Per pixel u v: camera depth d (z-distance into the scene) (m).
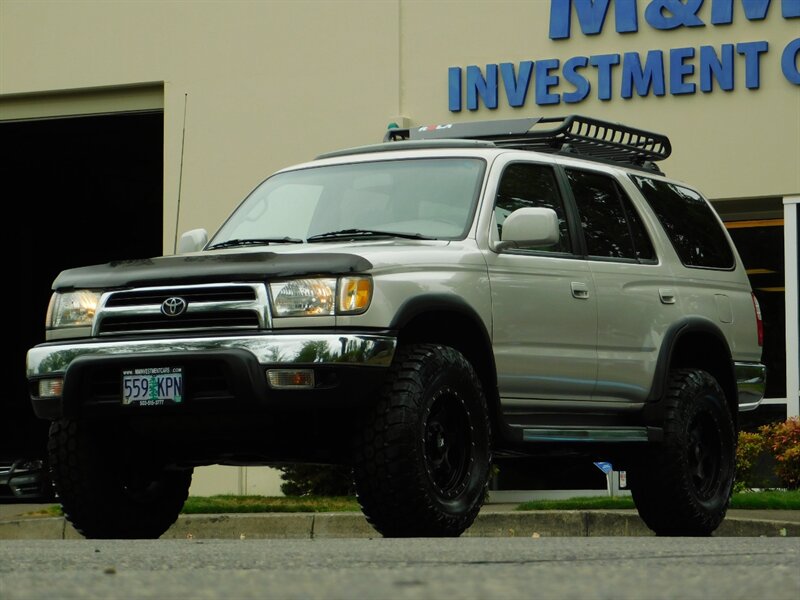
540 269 9.90
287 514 16.23
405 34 21.91
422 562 5.51
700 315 11.49
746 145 20.02
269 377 8.36
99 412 8.83
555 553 6.10
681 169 20.28
